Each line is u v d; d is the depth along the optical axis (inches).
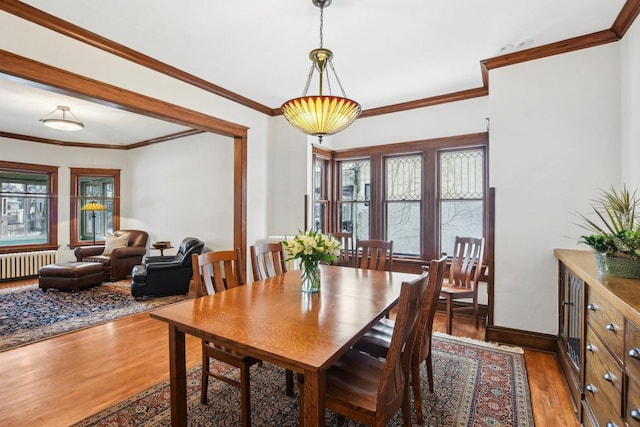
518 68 114.6
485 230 153.5
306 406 49.0
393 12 91.7
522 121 113.7
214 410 78.9
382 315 68.3
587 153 104.5
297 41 108.1
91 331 129.1
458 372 96.5
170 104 129.3
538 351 110.3
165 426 72.9
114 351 111.2
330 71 131.0
